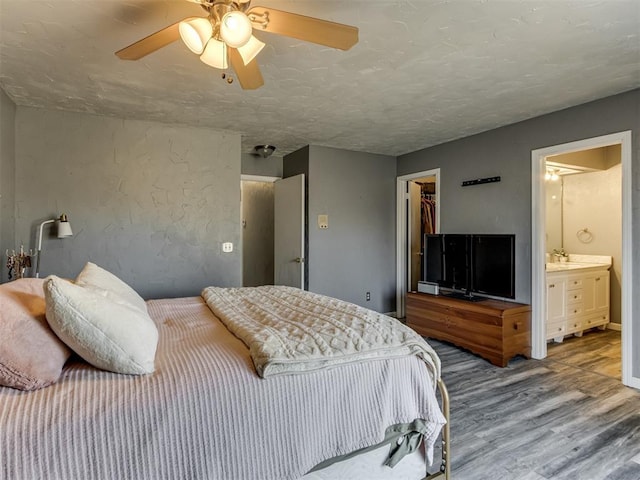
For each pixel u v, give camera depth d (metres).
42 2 1.73
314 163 4.59
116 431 1.02
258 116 3.44
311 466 1.28
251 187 6.37
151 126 3.59
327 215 4.70
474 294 4.03
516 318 3.44
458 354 3.71
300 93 2.88
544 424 2.33
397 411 1.48
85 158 3.34
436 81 2.67
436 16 1.87
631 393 2.78
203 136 3.82
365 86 2.75
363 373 1.41
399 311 5.24
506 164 3.76
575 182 5.08
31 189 3.16
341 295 4.81
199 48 1.58
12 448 0.93
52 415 1.00
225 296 2.46
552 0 1.74
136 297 1.97
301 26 1.54
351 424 1.36
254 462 1.18
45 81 2.64
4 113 2.85
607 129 2.98
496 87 2.78
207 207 3.84
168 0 1.72
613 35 2.05
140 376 1.19
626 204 2.86
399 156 5.19
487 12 1.83
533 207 3.53
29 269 3.15
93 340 1.17
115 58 2.30
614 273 4.69
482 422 2.36
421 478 1.64
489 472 1.86
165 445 1.07
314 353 1.36
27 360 1.08
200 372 1.22
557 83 2.71
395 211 5.26
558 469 1.88
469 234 3.85
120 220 3.47
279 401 1.24
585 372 3.21
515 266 3.62
